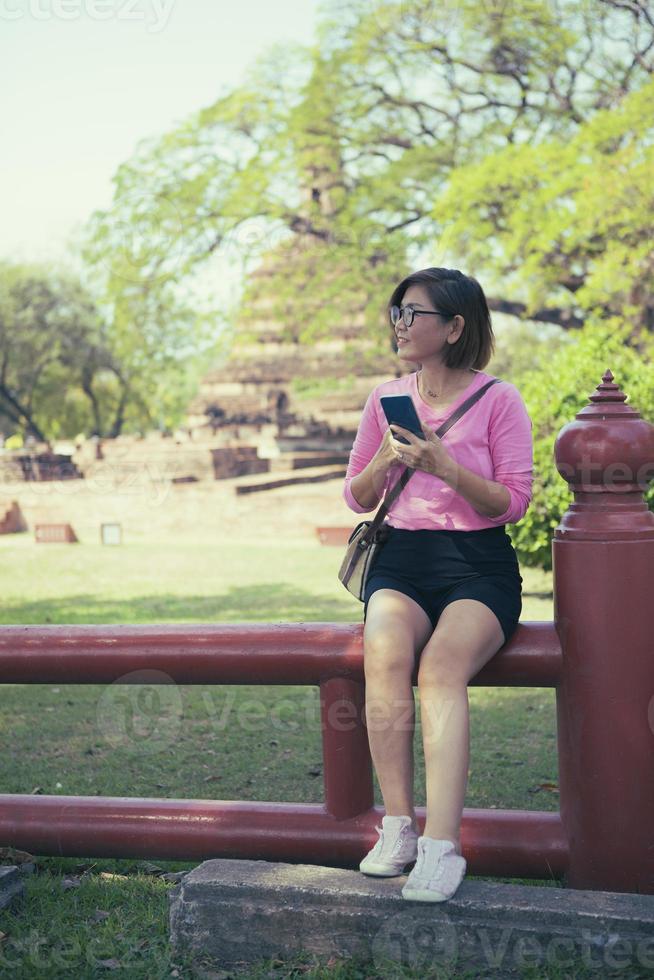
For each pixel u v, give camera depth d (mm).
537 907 2172
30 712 5309
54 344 35219
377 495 2574
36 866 2924
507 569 2494
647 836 2428
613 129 17906
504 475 2492
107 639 2654
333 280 23938
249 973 2221
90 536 21500
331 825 2598
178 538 20047
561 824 2535
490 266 19891
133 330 26266
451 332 2537
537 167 18312
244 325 26469
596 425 2434
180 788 3898
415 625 2391
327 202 23938
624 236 18047
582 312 21391
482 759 4277
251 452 26609
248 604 9531
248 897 2293
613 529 2412
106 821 2729
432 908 2205
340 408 30891
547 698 5555
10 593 10836
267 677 2596
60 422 38312
